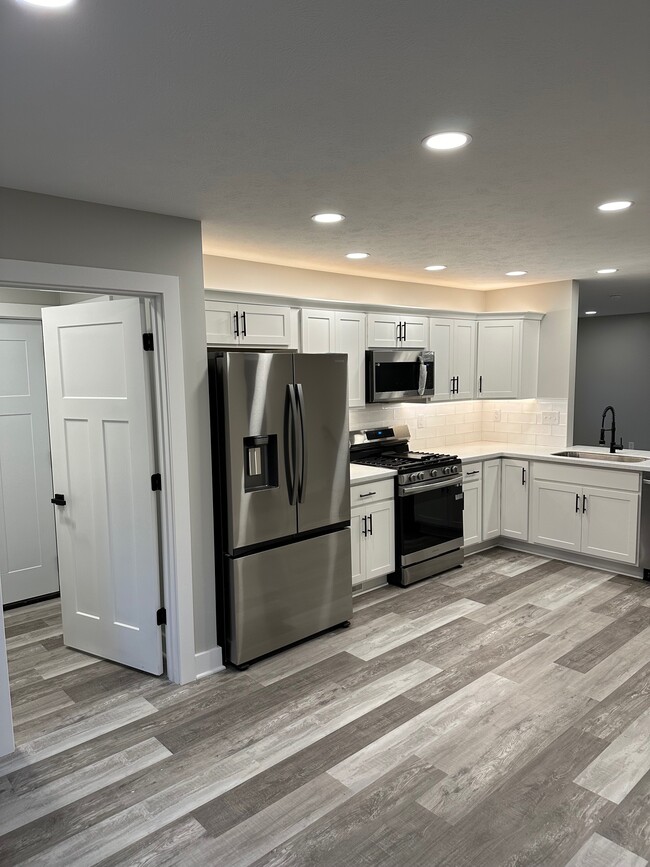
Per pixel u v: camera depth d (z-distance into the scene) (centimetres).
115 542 325
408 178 242
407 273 487
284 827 212
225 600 330
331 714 283
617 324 880
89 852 204
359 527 420
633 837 204
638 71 154
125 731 272
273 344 398
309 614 359
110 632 336
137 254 283
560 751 251
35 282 251
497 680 311
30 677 325
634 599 418
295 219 306
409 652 344
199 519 317
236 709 289
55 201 255
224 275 405
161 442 303
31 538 432
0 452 414
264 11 123
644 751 251
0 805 227
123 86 158
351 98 168
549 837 205
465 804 221
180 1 119
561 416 556
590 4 123
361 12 125
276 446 336
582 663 327
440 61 147
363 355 462
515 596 427
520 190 260
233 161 218
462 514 493
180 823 215
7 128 184
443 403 573
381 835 207
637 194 268
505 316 544
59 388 332
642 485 444
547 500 504
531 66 151
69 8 120
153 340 299
